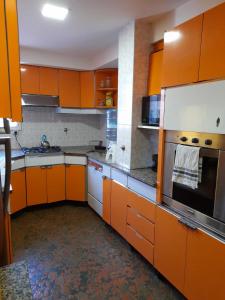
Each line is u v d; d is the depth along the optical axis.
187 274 1.63
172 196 1.79
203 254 1.49
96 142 4.45
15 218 3.21
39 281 1.97
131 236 2.36
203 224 1.53
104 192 2.94
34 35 2.74
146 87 2.47
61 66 3.54
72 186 3.66
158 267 1.96
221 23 1.31
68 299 1.78
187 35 1.55
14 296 0.68
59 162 3.59
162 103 1.82
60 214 3.37
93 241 2.63
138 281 1.99
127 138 2.55
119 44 2.62
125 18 2.28
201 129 1.48
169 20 2.16
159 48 2.36
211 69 1.38
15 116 0.66
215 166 1.41
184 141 1.64
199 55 1.46
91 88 3.79
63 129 4.18
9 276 0.77
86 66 3.70
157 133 2.62
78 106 3.87
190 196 1.62
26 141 3.88
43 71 3.52
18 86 0.67
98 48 3.24
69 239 2.67
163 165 1.86
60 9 2.08
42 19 2.29
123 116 2.62
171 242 1.78
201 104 1.47
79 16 2.23
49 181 3.54
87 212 3.45
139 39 2.37
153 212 1.99
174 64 1.67
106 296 1.82
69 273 2.08
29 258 2.29
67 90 3.74
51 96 3.65
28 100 3.47
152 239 2.02
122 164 2.68
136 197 2.23
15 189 3.12
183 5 1.99
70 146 4.26
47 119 4.02
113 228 2.80
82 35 2.74
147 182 2.02
